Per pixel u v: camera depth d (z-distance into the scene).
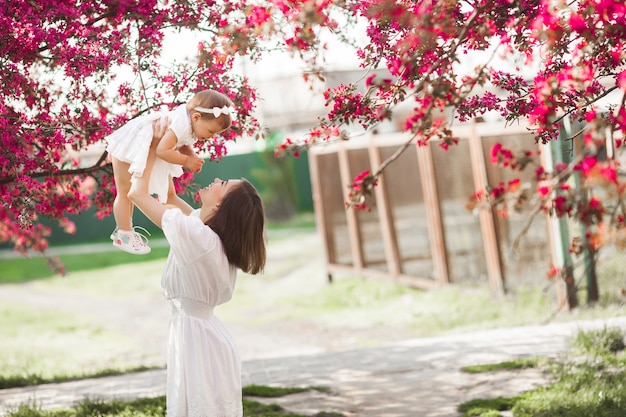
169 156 3.76
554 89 3.95
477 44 4.54
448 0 3.86
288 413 5.86
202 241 3.79
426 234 12.73
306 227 29.55
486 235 10.90
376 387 6.57
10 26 4.84
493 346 7.75
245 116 5.38
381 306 12.80
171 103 5.27
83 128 5.21
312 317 12.98
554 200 3.88
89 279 20.00
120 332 13.02
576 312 9.20
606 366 6.43
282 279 17.80
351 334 11.15
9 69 4.96
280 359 8.33
